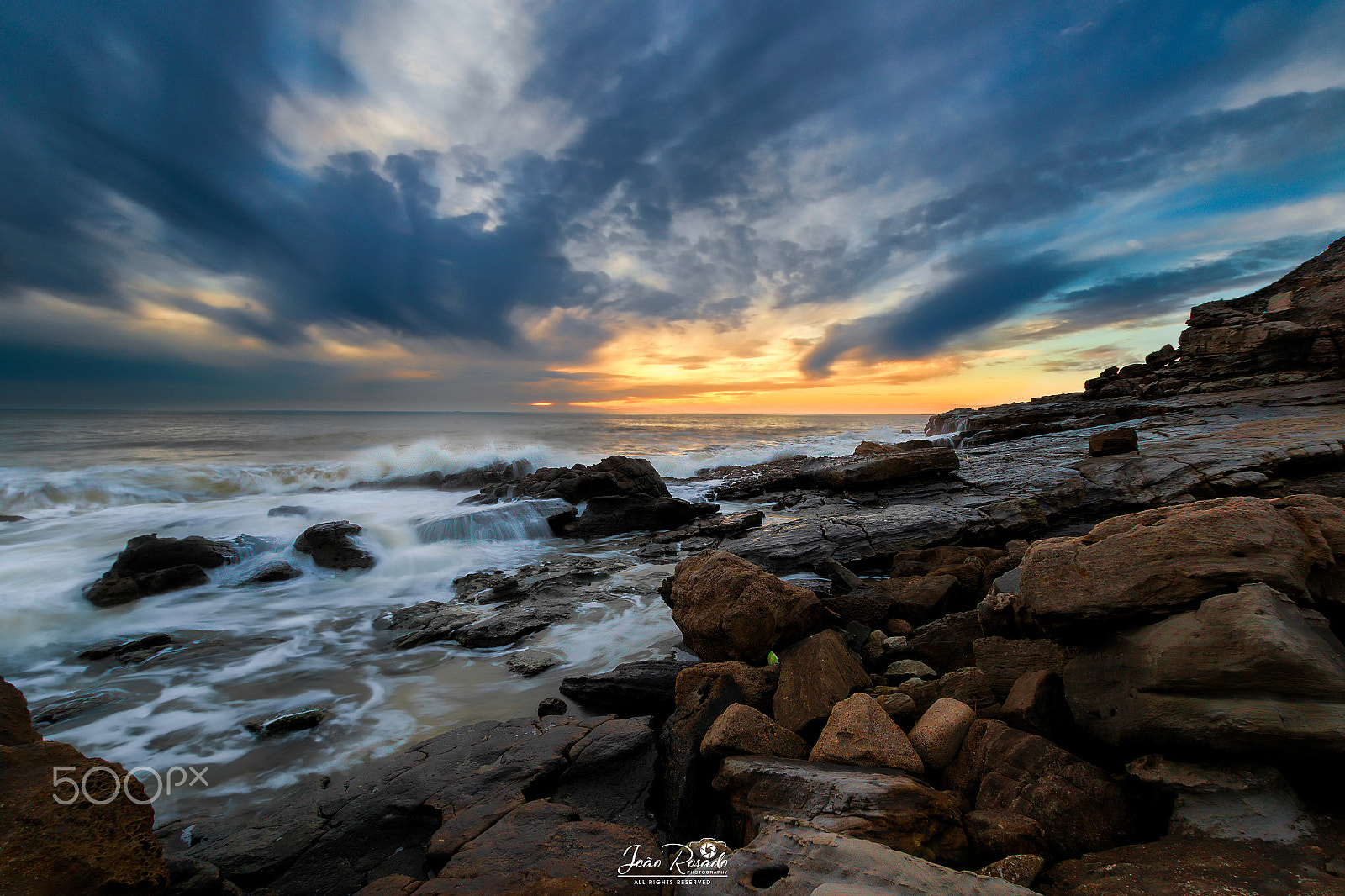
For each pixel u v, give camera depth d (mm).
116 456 27109
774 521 13602
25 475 18344
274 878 3393
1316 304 23766
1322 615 3066
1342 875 2127
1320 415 14258
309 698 6031
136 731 5375
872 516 10992
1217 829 2564
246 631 8125
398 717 5586
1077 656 3770
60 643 7801
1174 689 3023
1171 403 21234
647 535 14742
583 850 3100
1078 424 20375
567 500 16188
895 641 5902
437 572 11234
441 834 3443
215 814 4172
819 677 4598
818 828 2863
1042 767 3176
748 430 58688
